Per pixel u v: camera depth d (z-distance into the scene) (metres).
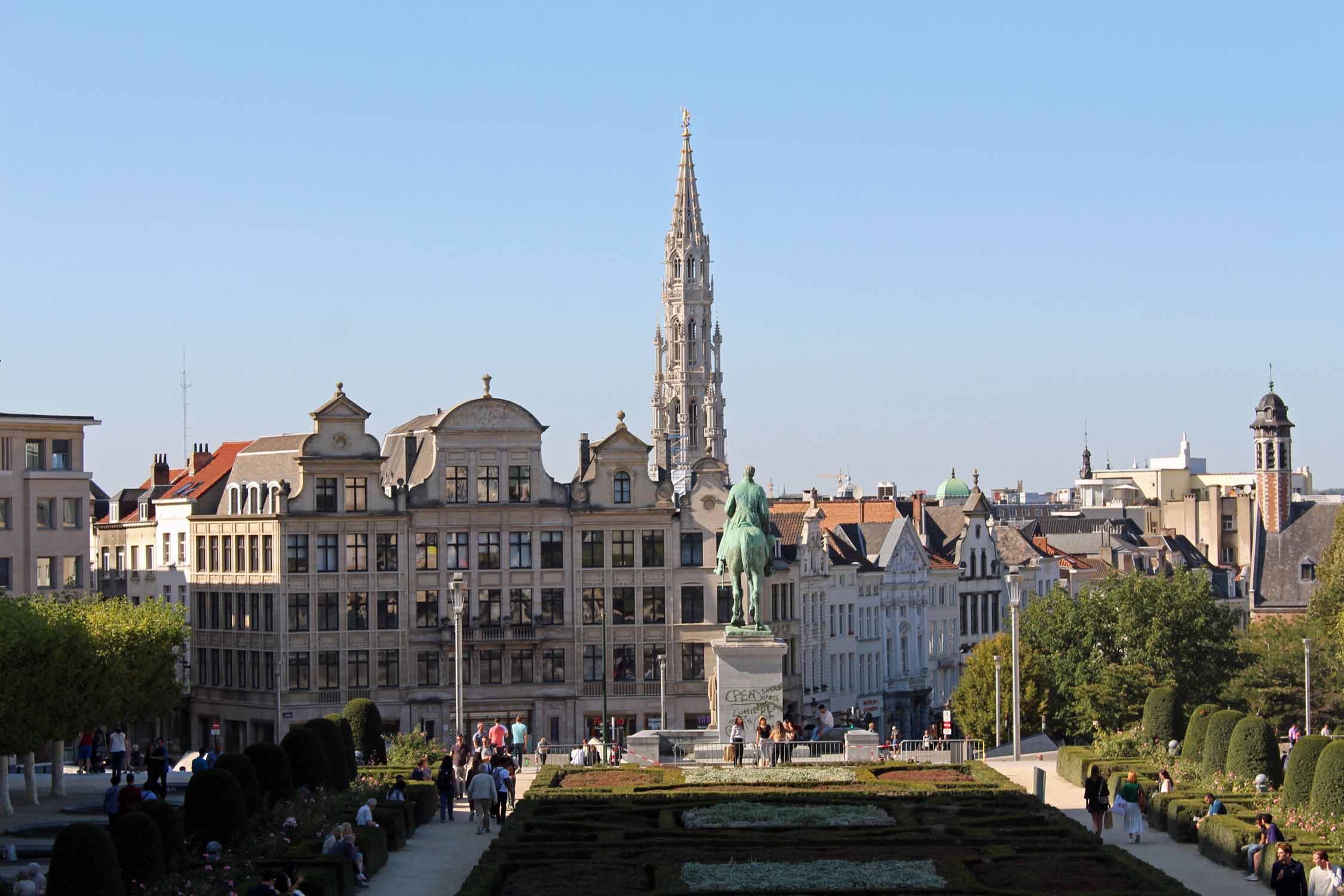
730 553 104.25
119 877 55.25
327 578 141.00
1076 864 68.81
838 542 173.50
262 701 141.50
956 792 86.19
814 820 78.88
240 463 148.50
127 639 100.25
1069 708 145.25
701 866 68.00
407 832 79.12
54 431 132.50
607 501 146.75
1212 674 147.25
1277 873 57.00
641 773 94.44
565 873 67.94
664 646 146.62
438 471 144.12
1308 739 76.25
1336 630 139.25
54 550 132.12
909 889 63.25
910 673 180.88
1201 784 86.88
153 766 87.00
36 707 86.94
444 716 142.62
